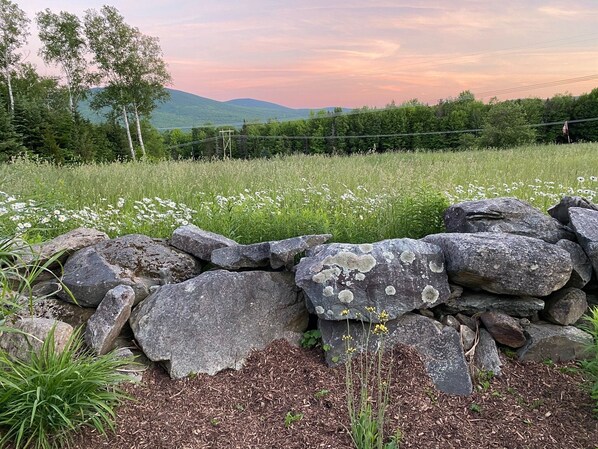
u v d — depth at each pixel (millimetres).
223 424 2682
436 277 3361
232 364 3229
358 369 3104
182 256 4102
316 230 4922
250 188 8648
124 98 31453
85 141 26188
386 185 7465
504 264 3240
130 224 5520
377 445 2393
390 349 3195
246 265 3857
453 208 4340
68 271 3686
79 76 31953
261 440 2545
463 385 2971
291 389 2988
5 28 29438
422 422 2654
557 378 3080
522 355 3264
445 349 3166
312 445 2482
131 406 2812
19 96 25891
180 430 2617
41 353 2613
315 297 3285
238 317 3416
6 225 3873
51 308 3461
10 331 2568
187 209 5785
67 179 9156
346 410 2746
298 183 8555
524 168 11859
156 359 3174
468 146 39125
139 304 3494
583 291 3568
